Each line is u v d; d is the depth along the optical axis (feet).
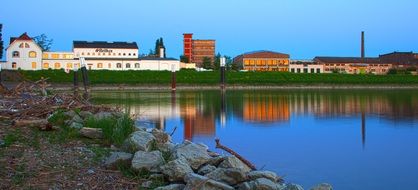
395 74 412.36
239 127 89.76
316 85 336.08
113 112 59.93
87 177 31.17
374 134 80.07
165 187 28.89
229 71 371.97
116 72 324.39
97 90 280.10
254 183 30.22
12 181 28.99
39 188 28.14
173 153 36.96
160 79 314.14
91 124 48.01
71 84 291.58
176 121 100.32
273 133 80.79
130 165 33.73
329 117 113.29
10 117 53.01
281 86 327.26
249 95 226.58
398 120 106.22
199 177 28.94
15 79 278.87
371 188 42.16
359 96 219.20
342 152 61.31
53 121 52.26
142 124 91.97
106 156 37.14
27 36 356.59
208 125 93.09
